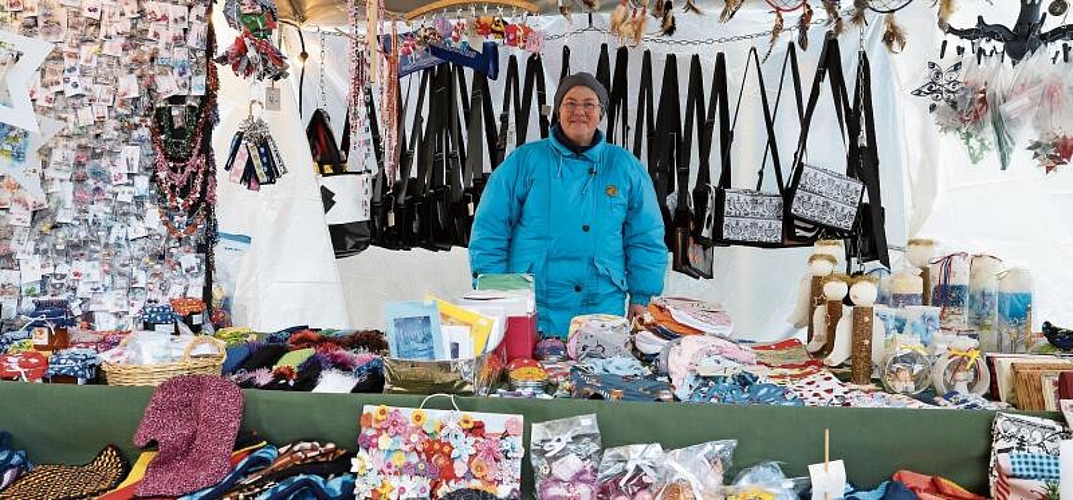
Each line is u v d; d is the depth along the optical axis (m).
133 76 2.85
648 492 1.92
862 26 3.87
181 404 2.10
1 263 2.76
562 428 2.00
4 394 2.17
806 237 4.12
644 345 2.64
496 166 4.46
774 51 4.32
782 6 4.04
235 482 1.96
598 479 1.96
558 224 3.43
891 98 4.28
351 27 3.72
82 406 2.15
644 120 4.38
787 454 2.00
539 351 2.70
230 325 3.73
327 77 4.54
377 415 2.01
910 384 2.29
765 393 2.14
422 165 4.48
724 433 2.00
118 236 2.88
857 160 4.15
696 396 2.16
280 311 3.88
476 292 2.63
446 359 2.08
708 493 1.90
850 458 2.00
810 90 4.32
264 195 3.89
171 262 2.95
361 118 4.12
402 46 4.02
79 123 2.80
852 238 4.16
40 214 2.80
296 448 2.02
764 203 4.13
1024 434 1.92
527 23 4.42
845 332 2.44
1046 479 1.87
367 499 1.96
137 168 2.88
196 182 2.95
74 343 2.55
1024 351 2.60
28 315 2.64
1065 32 3.15
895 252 4.29
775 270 4.46
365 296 4.73
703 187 4.24
